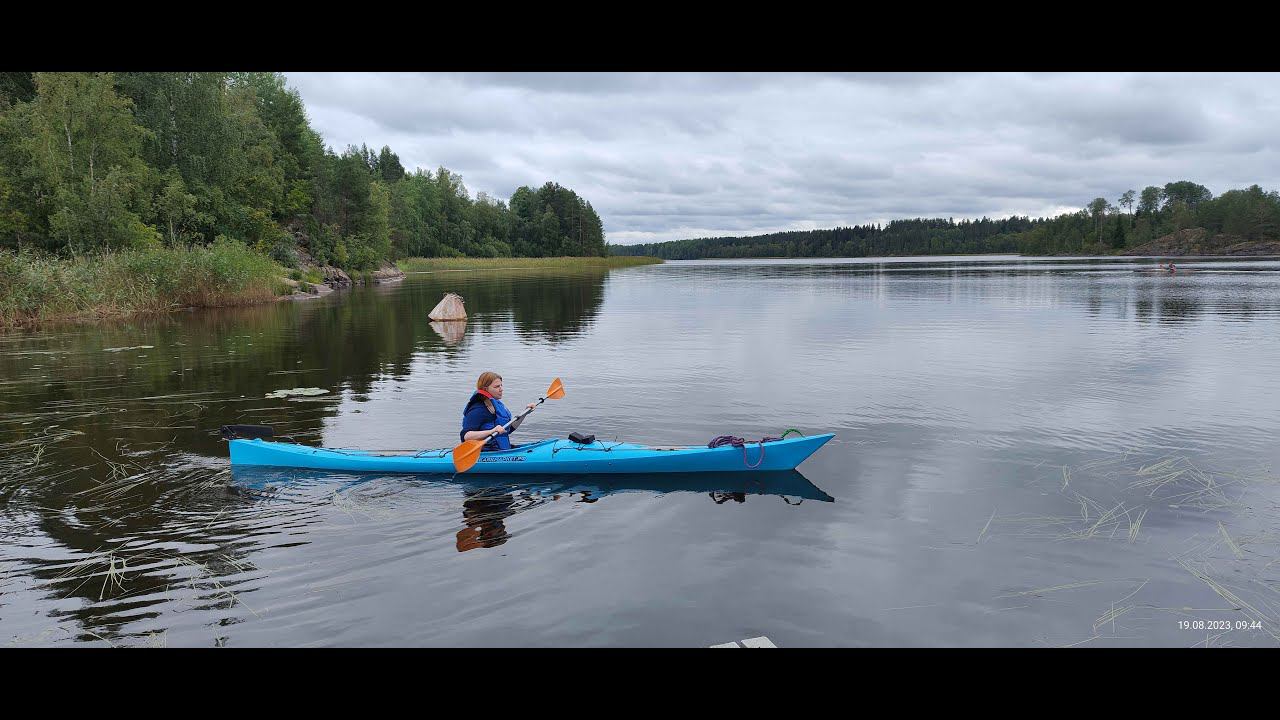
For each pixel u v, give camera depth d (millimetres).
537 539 5059
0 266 18891
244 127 42781
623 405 9328
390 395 10211
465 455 6273
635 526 5281
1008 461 6789
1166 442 7355
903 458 6926
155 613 4055
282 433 8109
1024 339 15375
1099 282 38469
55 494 6031
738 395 9906
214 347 15109
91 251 26031
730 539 5020
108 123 30500
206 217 36219
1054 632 3830
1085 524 5227
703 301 28516
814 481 6281
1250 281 38062
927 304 25328
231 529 5270
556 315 22656
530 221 127312
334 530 5250
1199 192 174250
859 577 4426
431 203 100125
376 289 38812
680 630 3844
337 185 54000
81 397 10047
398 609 4082
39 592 4297
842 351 14039
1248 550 4777
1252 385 10172
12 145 28062
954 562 4625
